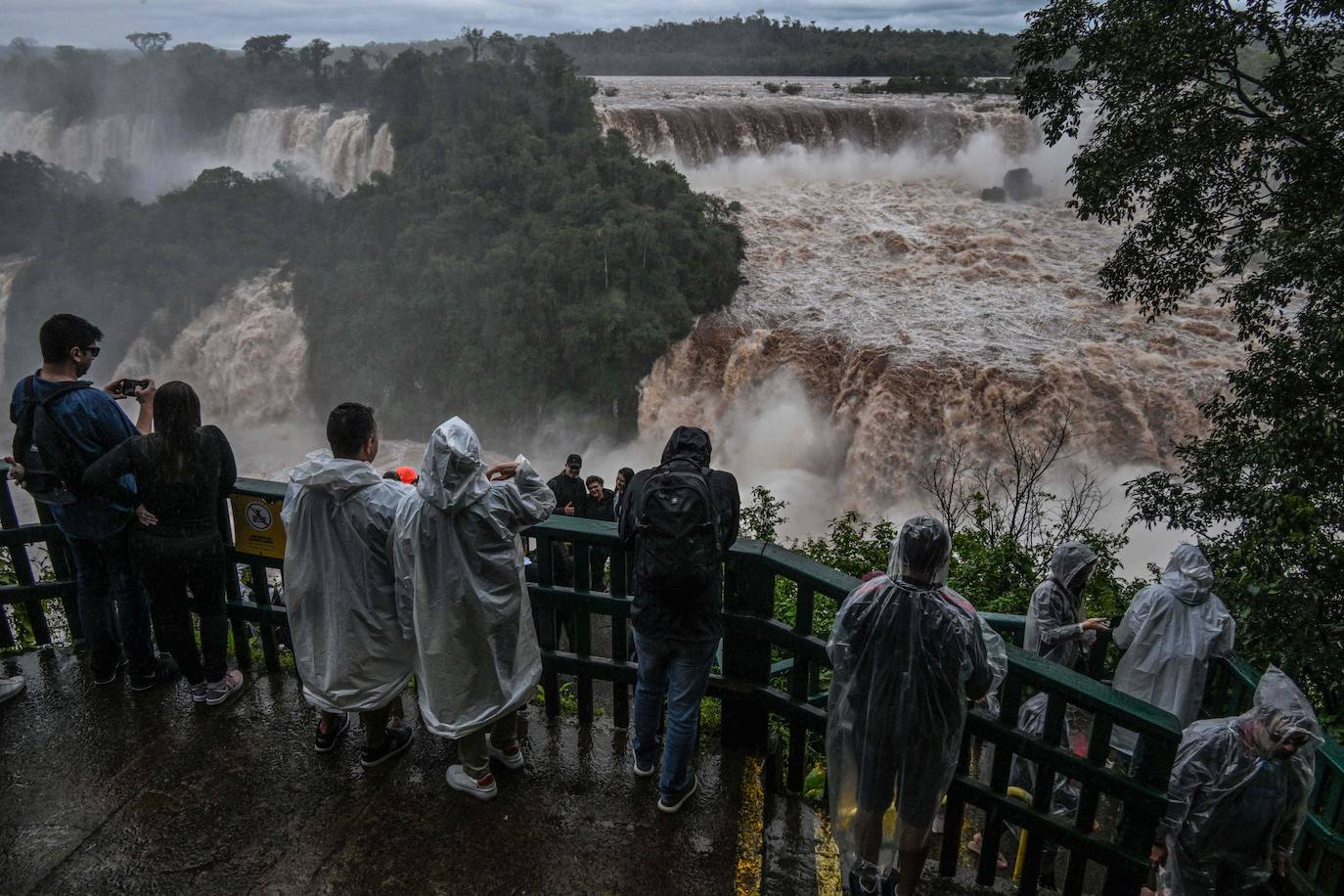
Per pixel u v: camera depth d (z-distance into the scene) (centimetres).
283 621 382
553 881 287
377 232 4019
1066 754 279
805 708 323
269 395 3975
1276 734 301
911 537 258
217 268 4147
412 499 293
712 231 3509
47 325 326
